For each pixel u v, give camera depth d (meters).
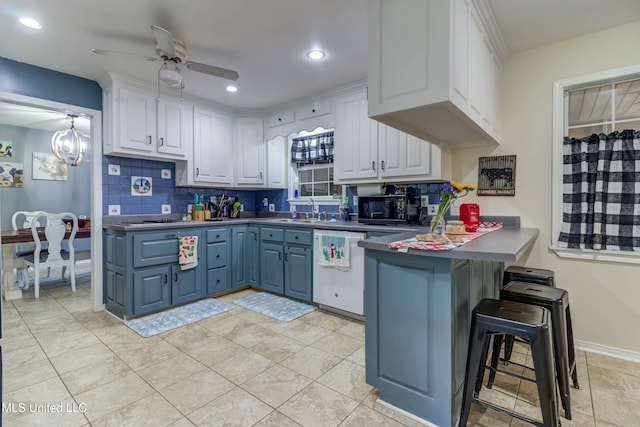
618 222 2.29
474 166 2.91
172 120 3.53
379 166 3.16
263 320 2.97
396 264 1.73
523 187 2.69
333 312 3.18
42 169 5.16
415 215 3.13
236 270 3.78
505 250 1.46
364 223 3.27
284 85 3.36
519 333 1.41
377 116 1.80
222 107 4.02
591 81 2.41
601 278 2.38
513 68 2.72
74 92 3.05
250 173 4.22
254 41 2.48
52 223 3.85
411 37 1.65
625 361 2.27
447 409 1.58
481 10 2.01
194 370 2.12
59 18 2.16
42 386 1.94
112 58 2.73
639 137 2.21
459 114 1.78
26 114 4.26
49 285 4.22
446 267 1.56
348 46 2.56
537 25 2.29
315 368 2.15
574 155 2.46
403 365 1.72
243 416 1.69
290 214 4.41
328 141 4.12
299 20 2.21
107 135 3.17
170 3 2.01
